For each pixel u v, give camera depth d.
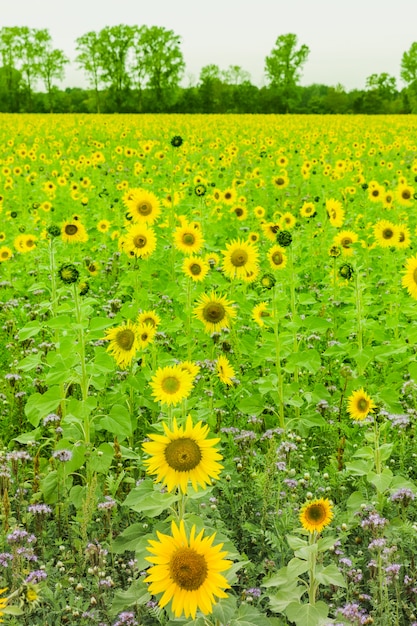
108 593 3.44
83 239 5.66
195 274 5.88
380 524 3.43
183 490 2.76
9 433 5.20
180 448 2.74
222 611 2.81
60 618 3.26
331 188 14.21
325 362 6.50
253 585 3.51
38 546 3.75
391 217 11.54
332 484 4.29
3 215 12.26
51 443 4.98
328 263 8.95
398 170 17.59
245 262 6.03
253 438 4.57
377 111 108.00
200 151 22.27
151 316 5.28
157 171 16.62
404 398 5.73
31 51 102.81
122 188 13.90
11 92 104.12
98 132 32.12
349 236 7.45
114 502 3.70
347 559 3.38
